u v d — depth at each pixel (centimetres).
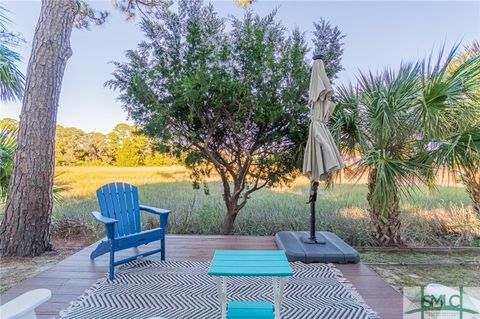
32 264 373
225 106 440
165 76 436
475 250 459
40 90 404
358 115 409
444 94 365
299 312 201
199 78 397
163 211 319
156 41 452
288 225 521
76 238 531
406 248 454
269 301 218
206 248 368
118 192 316
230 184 552
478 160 375
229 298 224
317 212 541
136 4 511
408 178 398
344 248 324
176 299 224
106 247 315
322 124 332
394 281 357
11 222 397
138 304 215
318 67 337
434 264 411
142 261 312
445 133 390
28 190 399
